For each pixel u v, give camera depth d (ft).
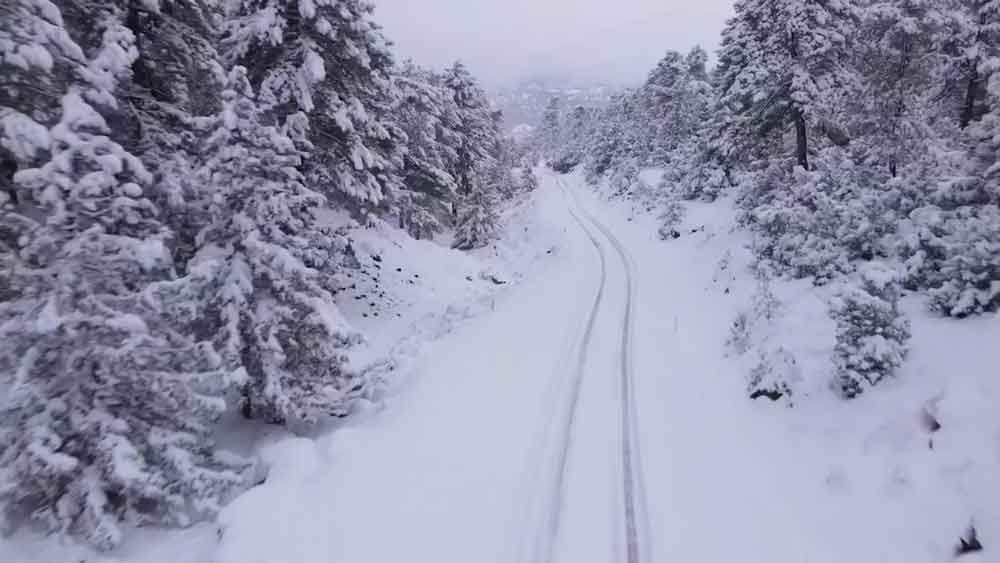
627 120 250.16
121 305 26.55
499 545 24.39
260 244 31.50
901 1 71.00
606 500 27.94
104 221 25.79
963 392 26.53
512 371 44.32
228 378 29.07
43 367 24.99
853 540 23.81
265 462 30.01
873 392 32.07
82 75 29.17
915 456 25.88
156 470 26.61
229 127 30.42
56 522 24.45
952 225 38.63
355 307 65.41
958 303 33.68
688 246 93.86
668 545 24.67
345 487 27.09
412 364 45.70
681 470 30.83
